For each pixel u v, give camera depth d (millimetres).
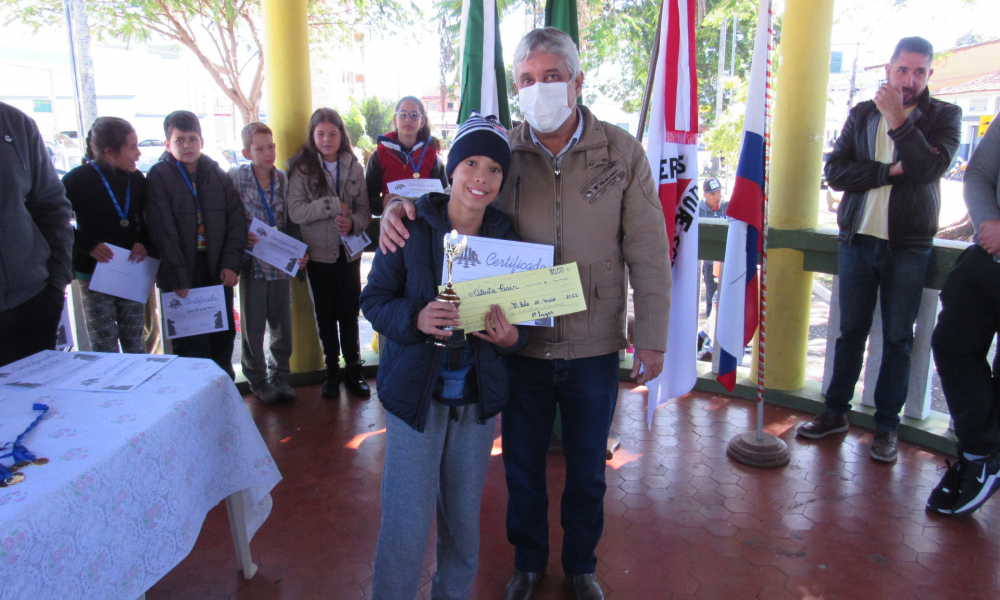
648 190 1989
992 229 2465
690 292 2916
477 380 1749
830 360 3705
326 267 3871
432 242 1741
